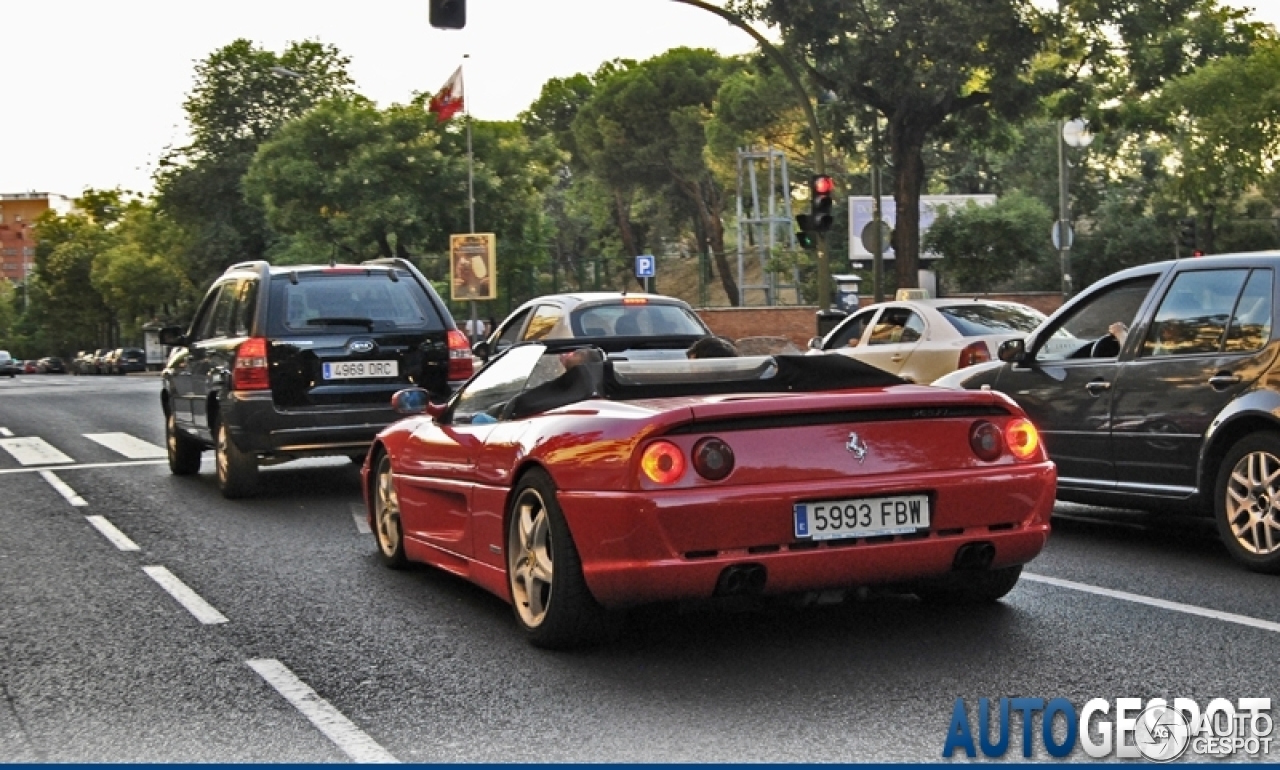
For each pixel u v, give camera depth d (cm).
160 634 700
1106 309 940
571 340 1320
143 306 9656
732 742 493
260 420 1192
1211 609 699
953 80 3391
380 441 862
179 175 7100
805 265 6384
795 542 580
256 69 7088
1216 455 836
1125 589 756
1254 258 844
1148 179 6025
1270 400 798
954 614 694
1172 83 4294
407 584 820
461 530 737
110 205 10944
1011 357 970
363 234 6109
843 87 3541
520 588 663
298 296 1226
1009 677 570
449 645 657
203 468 1538
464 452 719
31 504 1241
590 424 605
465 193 6375
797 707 535
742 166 6831
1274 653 602
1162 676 567
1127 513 1080
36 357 17712
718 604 608
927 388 627
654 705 543
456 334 1258
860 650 623
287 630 701
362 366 1216
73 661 645
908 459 600
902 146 3694
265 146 6250
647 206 8100
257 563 907
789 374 695
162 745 511
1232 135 4250
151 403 2900
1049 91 3572
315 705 559
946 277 5369
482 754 488
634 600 584
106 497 1282
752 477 578
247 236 7125
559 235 9450
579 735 507
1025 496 617
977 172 7494
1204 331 856
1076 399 926
